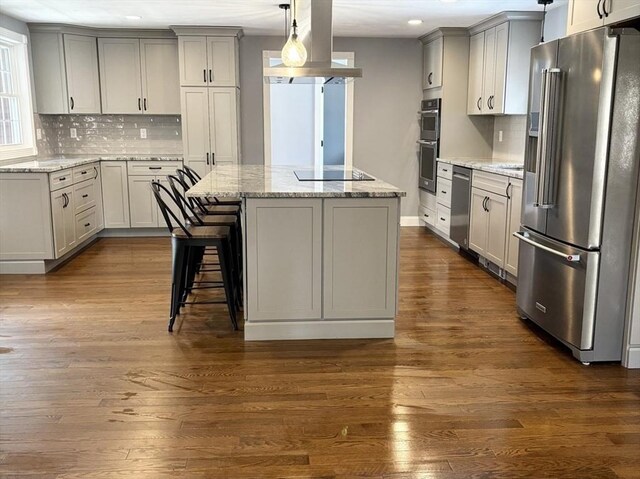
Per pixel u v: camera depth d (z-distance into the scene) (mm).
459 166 6000
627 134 3072
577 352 3311
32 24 6355
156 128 7309
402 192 3475
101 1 5074
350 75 4258
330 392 2932
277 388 2973
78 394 2895
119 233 7082
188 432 2539
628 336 3238
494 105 5914
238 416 2684
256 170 4945
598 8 3191
